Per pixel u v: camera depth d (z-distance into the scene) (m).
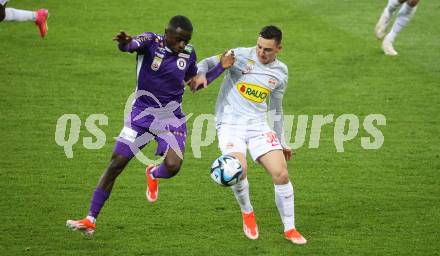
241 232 22.97
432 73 35.75
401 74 35.62
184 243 22.22
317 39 39.50
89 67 35.28
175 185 25.83
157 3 43.88
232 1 44.69
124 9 42.66
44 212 23.66
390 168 27.36
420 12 43.78
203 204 24.61
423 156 28.28
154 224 23.27
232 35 39.47
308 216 24.02
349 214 24.14
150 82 21.73
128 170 26.80
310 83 34.53
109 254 21.52
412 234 22.97
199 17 41.81
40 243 21.94
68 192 25.00
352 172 27.06
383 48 37.81
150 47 21.36
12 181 25.52
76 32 39.19
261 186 26.00
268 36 21.61
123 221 23.38
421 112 31.91
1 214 23.38
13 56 36.00
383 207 24.59
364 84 34.50
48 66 35.09
